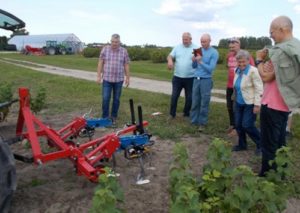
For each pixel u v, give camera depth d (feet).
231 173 11.87
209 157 12.72
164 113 34.47
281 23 16.25
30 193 16.90
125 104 39.29
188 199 10.04
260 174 18.21
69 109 36.40
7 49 240.73
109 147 17.26
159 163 20.99
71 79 66.03
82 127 21.45
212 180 11.73
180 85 31.68
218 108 36.78
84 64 120.06
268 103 17.22
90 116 33.24
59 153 16.49
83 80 65.26
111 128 28.89
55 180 18.34
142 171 18.26
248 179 11.21
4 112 27.66
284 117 17.30
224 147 12.70
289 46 15.90
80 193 16.96
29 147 22.94
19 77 70.74
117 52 30.32
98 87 53.26
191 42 31.04
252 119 21.79
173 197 11.69
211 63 28.19
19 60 140.77
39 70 92.43
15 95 44.19
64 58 162.20
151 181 18.45
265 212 11.42
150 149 22.54
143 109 36.47
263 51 17.43
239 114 22.44
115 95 30.94
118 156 21.67
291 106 16.37
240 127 22.70
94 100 41.68
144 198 16.66
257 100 21.20
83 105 38.47
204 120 28.81
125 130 18.92
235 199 11.09
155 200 16.51
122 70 30.73
